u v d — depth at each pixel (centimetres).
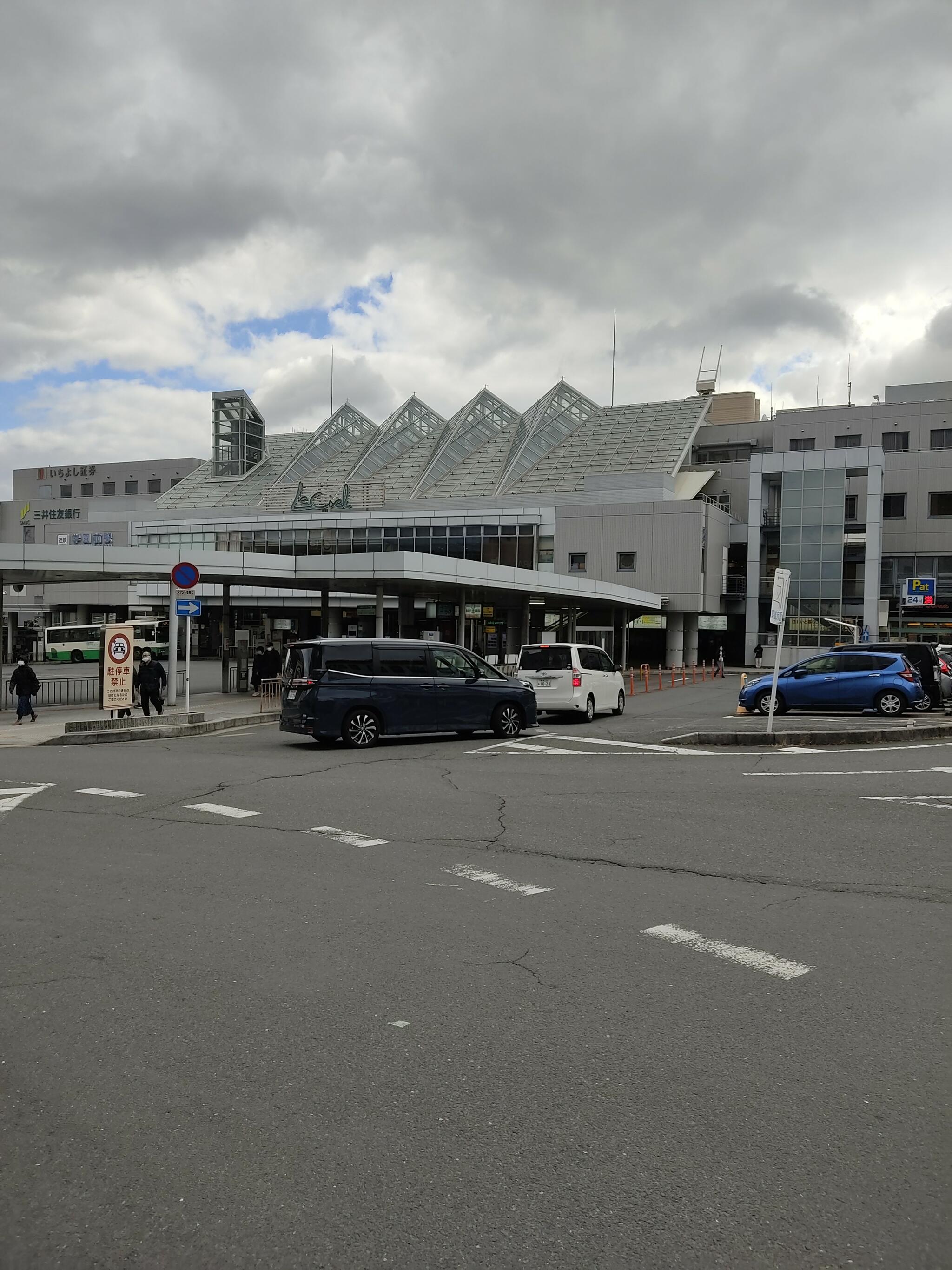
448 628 5716
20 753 1595
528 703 1794
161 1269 275
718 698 2917
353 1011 461
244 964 529
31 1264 277
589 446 7206
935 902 656
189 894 678
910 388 6900
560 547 6138
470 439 7856
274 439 9456
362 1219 296
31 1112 365
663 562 5900
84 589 6931
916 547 6319
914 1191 309
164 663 5256
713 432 7369
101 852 814
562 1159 329
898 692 2083
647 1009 464
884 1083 385
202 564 2656
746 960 536
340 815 975
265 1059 409
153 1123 355
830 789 1136
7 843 853
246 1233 290
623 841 852
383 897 667
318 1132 348
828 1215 297
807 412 6719
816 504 5741
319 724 1585
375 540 6506
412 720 1658
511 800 1063
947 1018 453
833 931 590
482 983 500
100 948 559
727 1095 375
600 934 583
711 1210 300
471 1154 333
